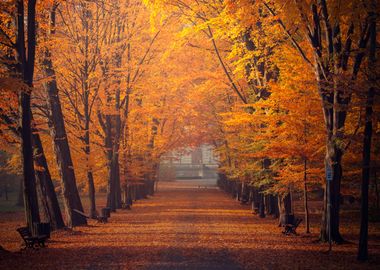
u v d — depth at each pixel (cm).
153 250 2244
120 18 4466
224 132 5397
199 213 4594
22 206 6109
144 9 4616
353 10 2023
